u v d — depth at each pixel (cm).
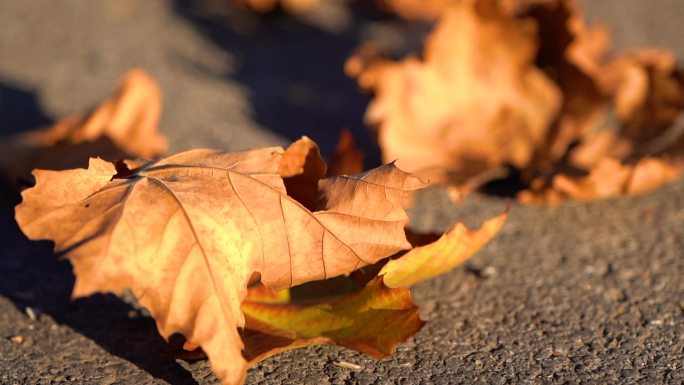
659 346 88
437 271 88
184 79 124
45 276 94
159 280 82
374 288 86
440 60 104
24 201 83
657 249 97
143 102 103
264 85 123
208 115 115
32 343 89
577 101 105
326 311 87
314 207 86
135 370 87
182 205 83
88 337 89
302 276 85
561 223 100
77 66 126
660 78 103
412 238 89
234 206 84
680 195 103
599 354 88
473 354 88
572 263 95
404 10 150
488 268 95
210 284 83
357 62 106
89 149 101
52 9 148
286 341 86
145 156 101
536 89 105
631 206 102
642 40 134
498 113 105
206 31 143
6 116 114
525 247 97
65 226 83
